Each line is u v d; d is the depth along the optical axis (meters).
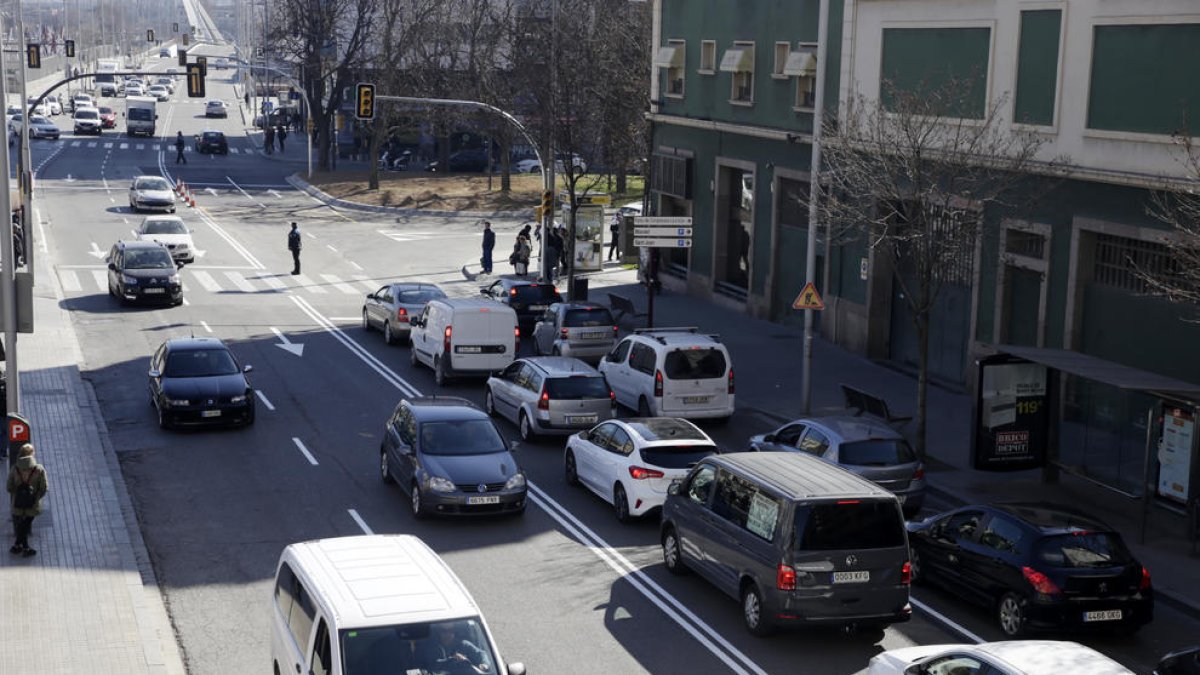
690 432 19.44
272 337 33.47
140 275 36.25
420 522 18.89
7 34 176.62
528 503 20.09
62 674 12.62
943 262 22.75
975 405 20.50
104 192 64.25
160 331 33.34
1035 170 24.06
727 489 15.38
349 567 11.10
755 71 36.06
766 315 36.25
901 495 18.75
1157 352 22.16
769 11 35.09
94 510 18.52
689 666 13.66
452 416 19.78
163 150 90.00
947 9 26.95
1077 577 14.23
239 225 56.50
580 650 14.06
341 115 92.88
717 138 38.72
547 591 16.03
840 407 26.58
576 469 20.91
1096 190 23.11
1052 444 20.98
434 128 75.38
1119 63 22.45
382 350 32.53
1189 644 14.73
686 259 43.03
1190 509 17.94
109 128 106.38
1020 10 24.80
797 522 13.87
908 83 28.50
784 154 34.78
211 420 23.66
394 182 71.50
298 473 21.38
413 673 9.92
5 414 20.61
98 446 22.14
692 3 39.72
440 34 70.50
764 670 13.57
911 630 14.93
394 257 48.97
